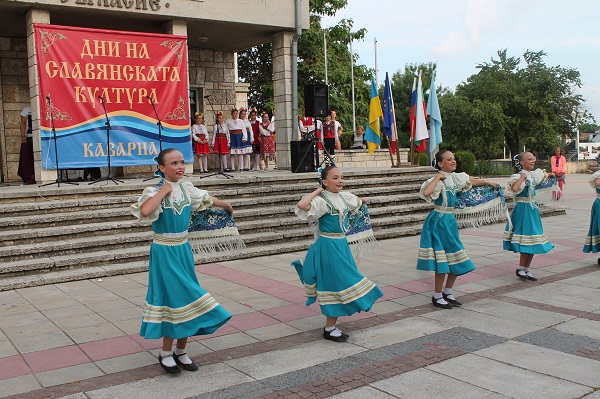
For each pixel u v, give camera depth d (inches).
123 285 294.4
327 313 200.4
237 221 393.4
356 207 213.8
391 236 424.8
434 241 242.5
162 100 495.2
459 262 241.0
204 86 647.8
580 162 1590.8
